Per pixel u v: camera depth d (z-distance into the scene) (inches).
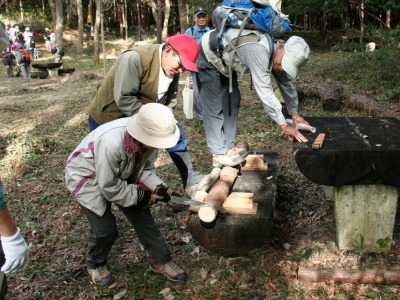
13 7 1200.2
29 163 217.5
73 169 111.0
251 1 140.4
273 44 135.9
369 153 122.0
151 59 122.2
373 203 128.2
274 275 125.4
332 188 158.2
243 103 315.3
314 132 143.9
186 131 255.4
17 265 72.7
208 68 152.2
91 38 1155.9
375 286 119.3
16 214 167.8
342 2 518.3
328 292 118.0
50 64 610.5
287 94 148.4
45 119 311.4
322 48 686.5
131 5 1306.6
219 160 148.4
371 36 475.2
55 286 125.3
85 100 385.4
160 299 118.6
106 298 120.2
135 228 120.4
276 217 153.3
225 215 122.6
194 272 128.6
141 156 108.0
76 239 148.7
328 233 142.9
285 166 198.1
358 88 340.5
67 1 1195.9
